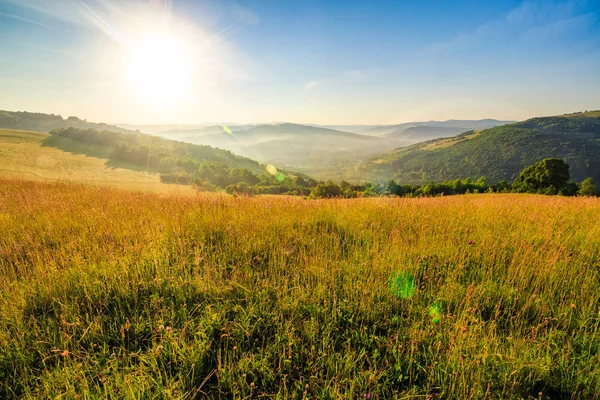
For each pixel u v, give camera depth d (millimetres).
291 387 2156
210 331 2604
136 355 2350
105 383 2029
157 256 3756
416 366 2322
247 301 3023
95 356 2332
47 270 3346
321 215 5996
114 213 5855
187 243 4262
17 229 4824
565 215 6547
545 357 2338
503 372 2227
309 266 3666
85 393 1961
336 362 2295
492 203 8523
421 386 2189
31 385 2170
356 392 2107
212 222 5074
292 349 2467
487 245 4324
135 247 3938
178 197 8055
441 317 2787
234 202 7316
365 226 5312
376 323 2818
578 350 2518
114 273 3309
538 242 4637
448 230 5102
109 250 3930
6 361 2266
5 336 2420
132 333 2668
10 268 3570
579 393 2096
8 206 6613
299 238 4656
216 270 3582
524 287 3314
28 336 2477
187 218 5344
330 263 3783
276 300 3074
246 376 2230
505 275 3598
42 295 2980
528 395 2141
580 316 2816
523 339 2496
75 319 2656
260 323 2758
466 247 4254
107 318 2760
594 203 9070
